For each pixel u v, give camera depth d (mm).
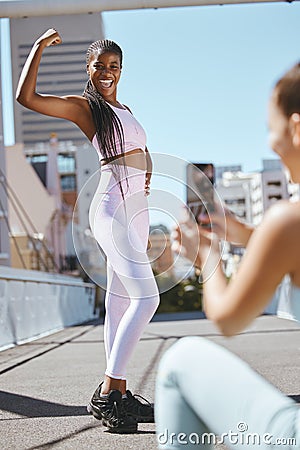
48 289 10992
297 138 1481
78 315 14602
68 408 3928
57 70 78750
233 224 1690
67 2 5535
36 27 75500
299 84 1475
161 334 9352
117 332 3230
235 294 1467
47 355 7047
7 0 5570
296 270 1451
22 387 4812
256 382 1550
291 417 1476
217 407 1561
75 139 79875
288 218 1429
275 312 13031
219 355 1602
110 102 3375
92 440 3088
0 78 17531
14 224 27203
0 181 17500
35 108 3127
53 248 25750
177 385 1635
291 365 5395
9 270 10125
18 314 8727
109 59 3346
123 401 3223
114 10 5609
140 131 3334
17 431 3354
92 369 5703
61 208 31875
